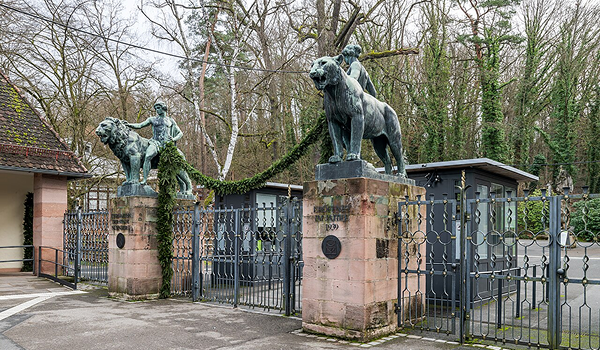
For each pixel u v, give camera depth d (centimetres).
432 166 1030
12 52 1925
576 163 3061
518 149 3108
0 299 1089
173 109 3105
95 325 804
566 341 686
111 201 1145
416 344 659
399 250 754
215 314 895
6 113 1623
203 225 1099
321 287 725
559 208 594
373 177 724
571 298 1075
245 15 2155
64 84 2205
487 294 1038
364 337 670
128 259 1080
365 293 675
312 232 741
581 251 1934
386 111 812
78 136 2294
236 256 985
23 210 1745
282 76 2511
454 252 695
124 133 1109
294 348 645
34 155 1548
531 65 3053
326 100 734
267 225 1405
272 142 2656
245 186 988
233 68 2083
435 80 2620
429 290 1020
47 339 709
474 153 3009
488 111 2734
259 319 844
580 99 3094
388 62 2458
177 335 728
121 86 2370
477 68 2758
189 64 2152
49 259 1565
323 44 2064
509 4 2627
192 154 3359
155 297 1091
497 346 644
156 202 1122
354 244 690
